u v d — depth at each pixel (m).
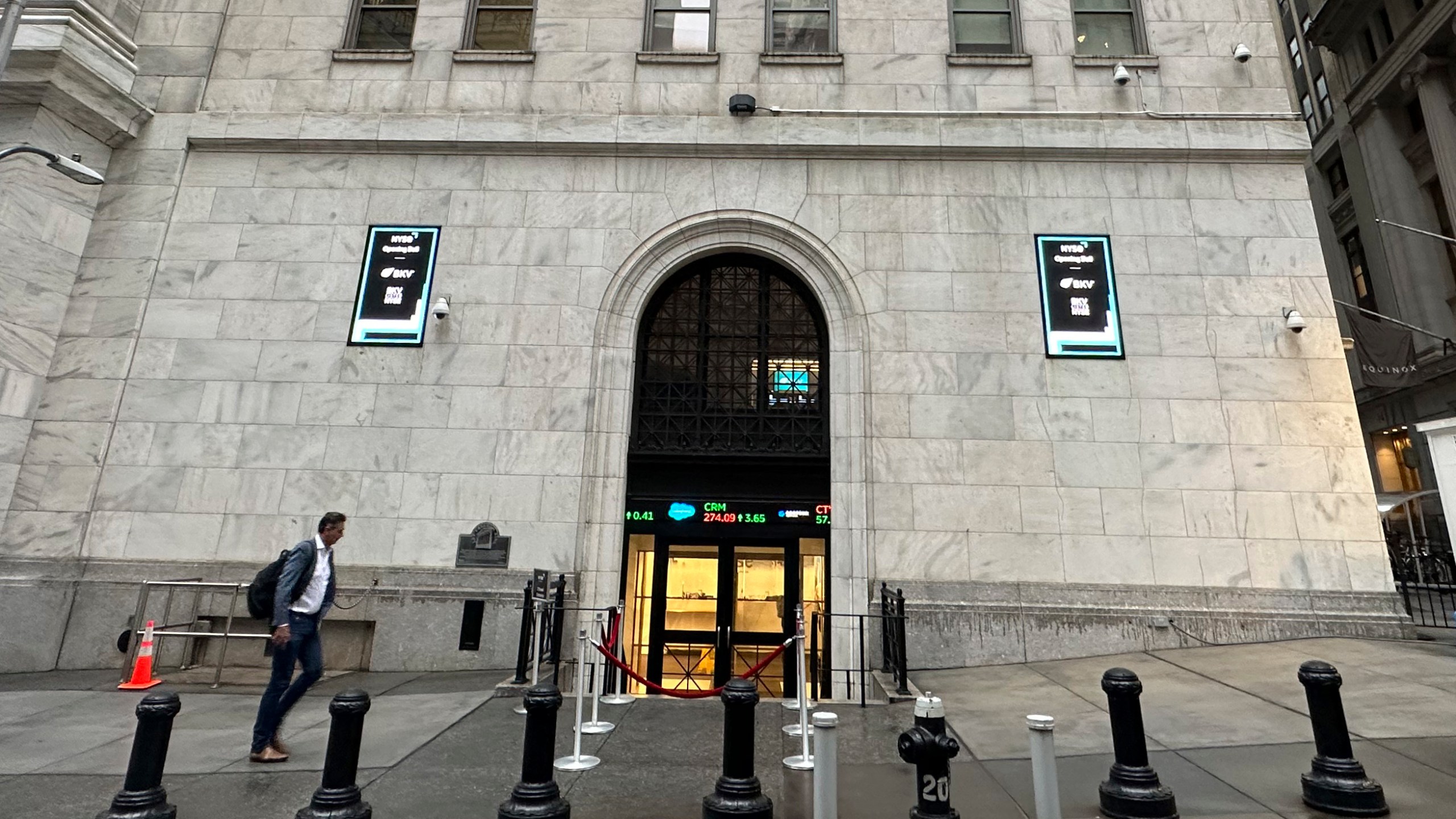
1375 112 25.38
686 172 11.04
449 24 11.75
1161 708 6.69
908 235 10.69
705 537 10.26
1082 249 10.52
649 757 5.60
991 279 10.47
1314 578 9.24
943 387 10.08
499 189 10.99
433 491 9.82
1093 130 10.87
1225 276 10.34
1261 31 11.33
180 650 9.16
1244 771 5.06
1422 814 4.25
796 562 10.18
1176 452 9.73
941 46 11.48
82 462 9.66
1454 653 8.04
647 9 11.84
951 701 7.39
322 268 10.62
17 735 6.02
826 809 3.88
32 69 9.87
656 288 10.90
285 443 9.95
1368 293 26.34
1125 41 11.64
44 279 9.90
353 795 4.05
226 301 10.45
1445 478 5.79
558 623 8.32
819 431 10.48
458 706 7.10
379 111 11.23
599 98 11.30
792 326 10.95
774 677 9.95
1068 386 10.02
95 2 10.98
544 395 10.17
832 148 10.95
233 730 6.22
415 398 10.14
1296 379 9.92
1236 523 9.46
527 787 4.16
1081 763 5.34
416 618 9.33
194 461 9.84
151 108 11.08
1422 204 23.73
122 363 10.03
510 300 10.52
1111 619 9.14
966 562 9.48
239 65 11.48
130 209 10.65
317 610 5.66
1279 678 7.41
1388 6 24.38
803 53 11.55
